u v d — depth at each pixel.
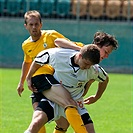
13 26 70.88
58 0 74.31
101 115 33.69
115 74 67.81
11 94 43.09
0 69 69.00
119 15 74.25
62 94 19.12
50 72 19.97
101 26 70.12
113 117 32.97
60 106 19.36
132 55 69.38
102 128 28.94
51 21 70.69
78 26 70.56
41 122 18.83
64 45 19.69
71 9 74.25
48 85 19.48
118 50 69.69
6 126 28.55
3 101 38.84
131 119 32.38
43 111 19.08
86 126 19.33
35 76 20.03
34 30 21.36
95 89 48.38
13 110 34.56
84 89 20.16
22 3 74.38
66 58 19.09
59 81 19.48
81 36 70.56
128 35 69.44
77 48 19.53
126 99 42.31
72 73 19.11
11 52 71.06
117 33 69.81
